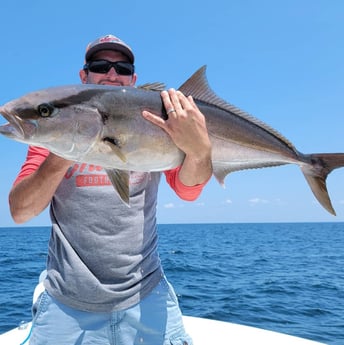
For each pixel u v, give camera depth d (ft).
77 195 3.28
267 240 67.97
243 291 15.24
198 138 2.99
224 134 3.62
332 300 13.60
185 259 30.04
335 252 40.16
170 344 3.36
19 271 22.59
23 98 2.95
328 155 4.14
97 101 3.02
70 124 2.97
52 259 3.43
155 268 3.49
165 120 3.08
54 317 3.22
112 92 3.06
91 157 3.05
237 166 3.83
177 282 17.69
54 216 3.40
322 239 73.00
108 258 3.23
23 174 3.35
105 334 3.20
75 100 2.98
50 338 3.20
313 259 31.63
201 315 11.24
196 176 3.23
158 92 3.19
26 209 3.22
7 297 13.91
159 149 3.11
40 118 2.93
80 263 3.20
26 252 40.37
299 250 43.24
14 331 5.30
